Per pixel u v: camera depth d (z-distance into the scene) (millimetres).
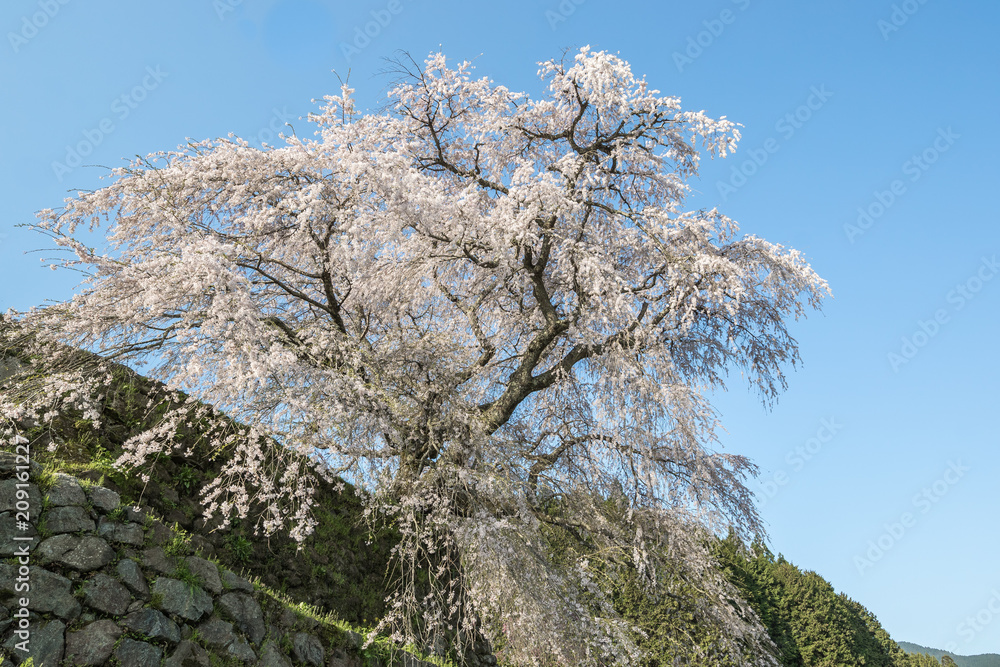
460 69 11727
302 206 8547
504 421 11203
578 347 11633
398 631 7906
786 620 31688
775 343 12438
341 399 7738
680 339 12586
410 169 9898
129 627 5242
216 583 6168
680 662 11320
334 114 9891
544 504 11383
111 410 7578
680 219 10836
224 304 7125
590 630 10297
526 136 12438
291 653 6480
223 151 8930
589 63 10633
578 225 11148
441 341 9852
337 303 9805
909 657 41344
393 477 8719
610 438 10617
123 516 5898
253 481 7395
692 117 10805
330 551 8953
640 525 11047
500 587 9023
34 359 7598
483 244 10820
